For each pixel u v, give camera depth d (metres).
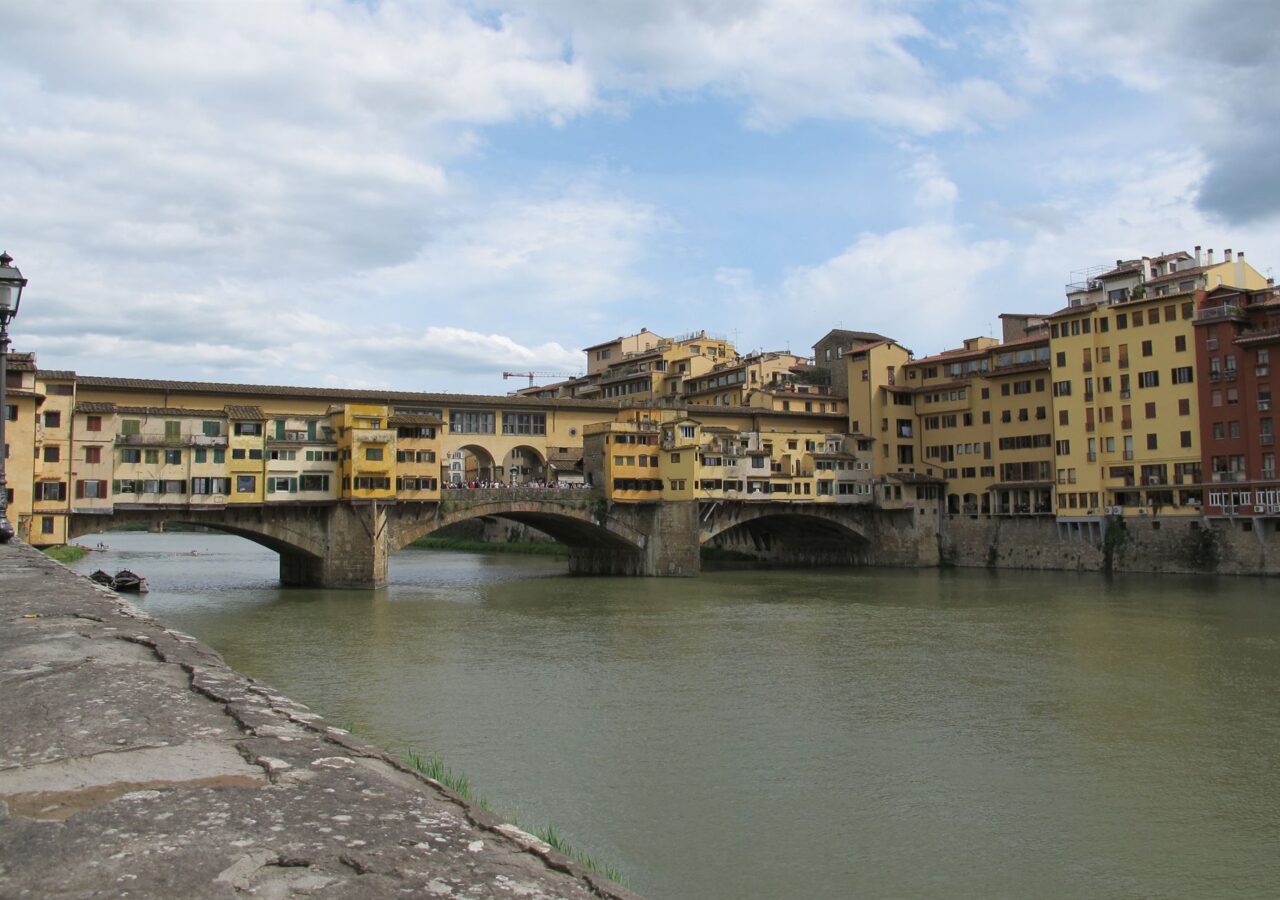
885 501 119.31
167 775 7.07
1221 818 27.94
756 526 134.12
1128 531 101.00
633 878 23.42
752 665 50.84
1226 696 42.88
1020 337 125.88
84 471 79.50
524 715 39.50
